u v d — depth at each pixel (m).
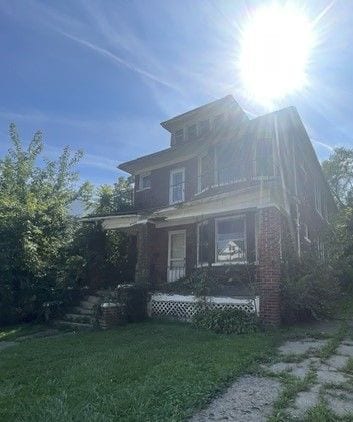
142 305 12.45
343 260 17.05
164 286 13.33
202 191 15.82
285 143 15.36
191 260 15.90
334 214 24.88
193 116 20.09
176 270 16.61
